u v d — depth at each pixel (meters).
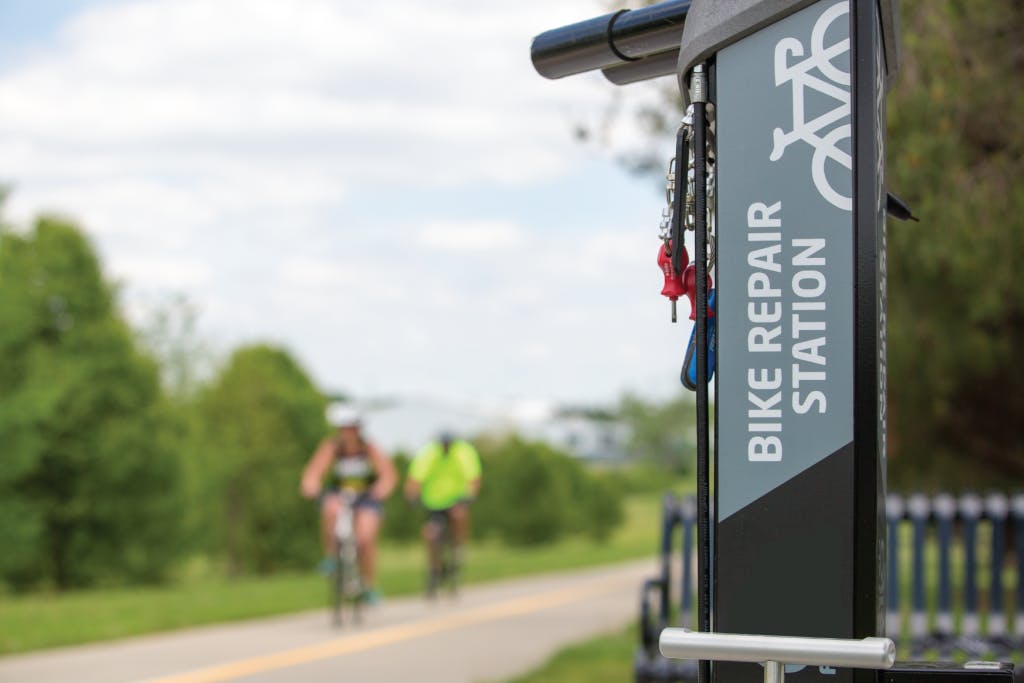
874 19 4.43
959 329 18.36
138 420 67.19
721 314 4.52
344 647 21.27
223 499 83.81
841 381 4.40
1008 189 13.04
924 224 13.70
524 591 36.28
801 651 4.23
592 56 5.18
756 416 4.47
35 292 65.31
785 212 4.46
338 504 26.03
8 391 64.19
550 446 101.75
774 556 4.43
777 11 4.46
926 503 14.79
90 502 66.50
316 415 86.25
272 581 42.38
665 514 13.33
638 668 12.14
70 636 21.84
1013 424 22.64
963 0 12.55
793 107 4.47
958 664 4.58
